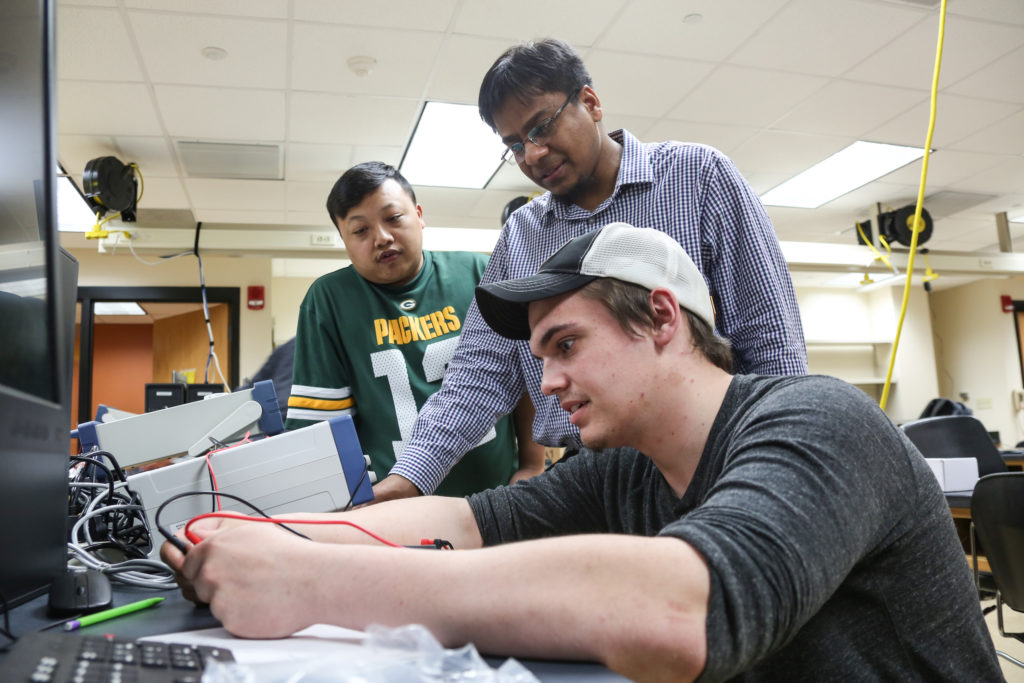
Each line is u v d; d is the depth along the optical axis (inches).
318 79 146.3
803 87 157.5
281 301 294.2
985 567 103.0
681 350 28.3
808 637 24.8
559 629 18.8
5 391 23.8
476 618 19.4
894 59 147.3
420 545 32.2
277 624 21.6
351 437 43.1
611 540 19.9
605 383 27.5
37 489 28.2
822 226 255.3
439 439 54.4
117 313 335.9
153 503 38.6
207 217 225.1
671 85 155.4
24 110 25.4
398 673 15.9
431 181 201.2
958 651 26.1
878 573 24.7
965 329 333.1
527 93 53.0
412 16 127.4
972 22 136.3
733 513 20.1
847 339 326.3
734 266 52.5
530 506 35.9
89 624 25.3
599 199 57.8
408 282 72.1
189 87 147.1
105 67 138.5
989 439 118.8
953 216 249.1
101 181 154.2
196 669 17.1
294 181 197.8
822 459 22.0
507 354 58.1
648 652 18.0
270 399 52.8
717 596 18.3
